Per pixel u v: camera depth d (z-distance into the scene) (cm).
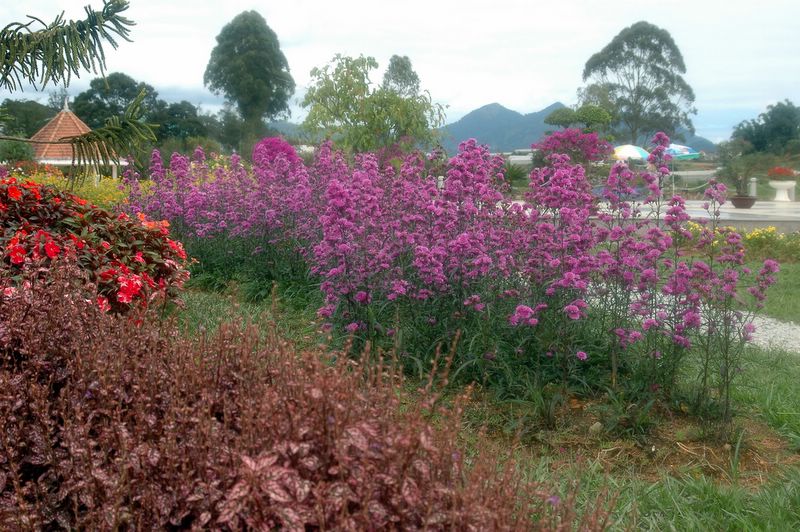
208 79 5134
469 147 529
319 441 207
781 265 1162
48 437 240
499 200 539
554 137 2078
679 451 396
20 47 667
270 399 226
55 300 317
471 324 479
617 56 6062
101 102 4900
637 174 481
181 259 623
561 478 346
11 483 251
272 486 180
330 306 506
